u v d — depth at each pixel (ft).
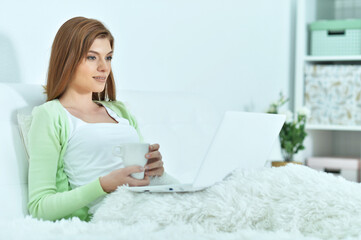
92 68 4.98
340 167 10.67
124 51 6.90
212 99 8.74
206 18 8.55
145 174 4.48
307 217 3.59
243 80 9.57
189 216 3.73
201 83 8.48
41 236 3.18
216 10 8.79
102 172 4.85
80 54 4.92
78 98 5.15
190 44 8.21
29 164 4.59
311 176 3.89
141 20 7.22
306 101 11.00
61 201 4.31
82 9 6.29
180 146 6.68
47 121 4.65
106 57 5.16
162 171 4.75
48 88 5.02
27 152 4.68
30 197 4.47
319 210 3.59
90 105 5.28
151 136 6.28
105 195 4.43
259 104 10.12
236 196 3.76
